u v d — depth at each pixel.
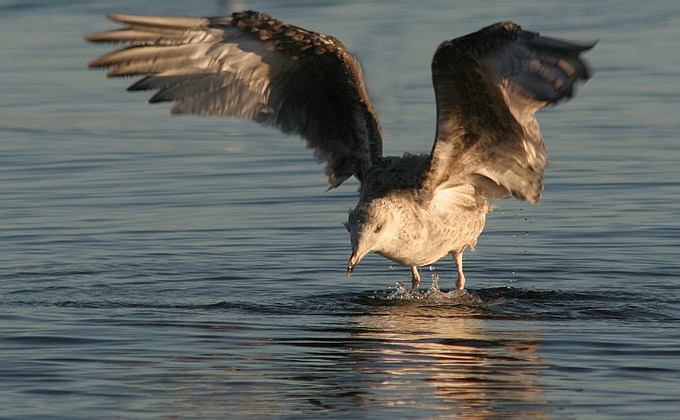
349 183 19.75
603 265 15.20
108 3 37.09
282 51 13.22
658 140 21.47
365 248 12.52
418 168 13.19
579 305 13.45
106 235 16.66
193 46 12.97
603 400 9.94
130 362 11.12
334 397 10.09
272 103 13.80
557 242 16.31
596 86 25.84
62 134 22.91
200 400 10.02
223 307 13.37
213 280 14.62
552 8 35.44
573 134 22.14
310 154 21.80
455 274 15.23
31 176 19.97
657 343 11.72
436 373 10.77
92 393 10.20
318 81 13.72
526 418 9.55
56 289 14.10
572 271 15.02
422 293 14.07
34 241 16.33
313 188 19.34
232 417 9.61
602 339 11.90
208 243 16.33
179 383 10.48
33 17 35.34
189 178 19.92
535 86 10.68
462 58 11.35
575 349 11.53
